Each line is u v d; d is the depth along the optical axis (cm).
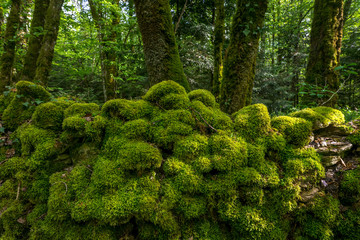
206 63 733
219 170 149
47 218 154
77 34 709
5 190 175
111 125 177
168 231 138
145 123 174
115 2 691
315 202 144
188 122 174
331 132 170
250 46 258
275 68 758
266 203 145
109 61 695
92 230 144
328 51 330
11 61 409
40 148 181
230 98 274
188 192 147
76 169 167
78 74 837
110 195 143
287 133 164
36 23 388
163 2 247
